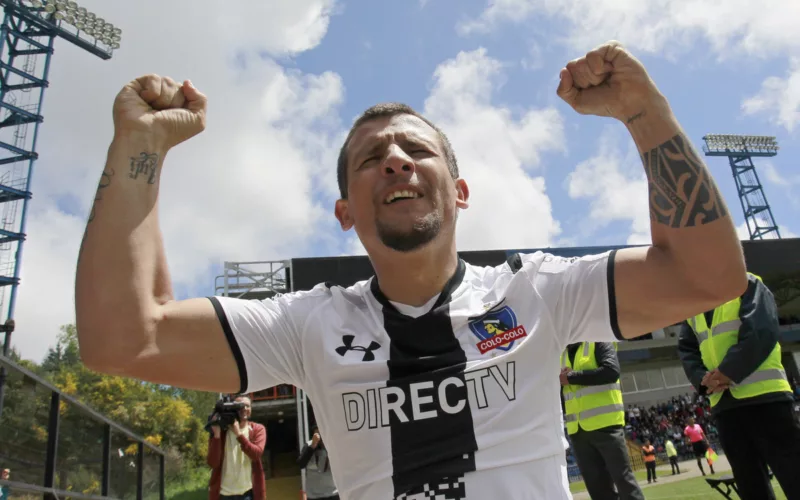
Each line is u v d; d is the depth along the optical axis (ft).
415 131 5.73
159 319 4.79
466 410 4.64
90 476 18.88
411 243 5.22
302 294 5.82
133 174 4.91
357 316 5.40
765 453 10.51
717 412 11.26
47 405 15.53
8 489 13.46
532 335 4.99
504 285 5.39
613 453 13.88
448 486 4.39
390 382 4.81
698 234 4.65
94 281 4.55
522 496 4.35
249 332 5.22
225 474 21.04
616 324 5.03
